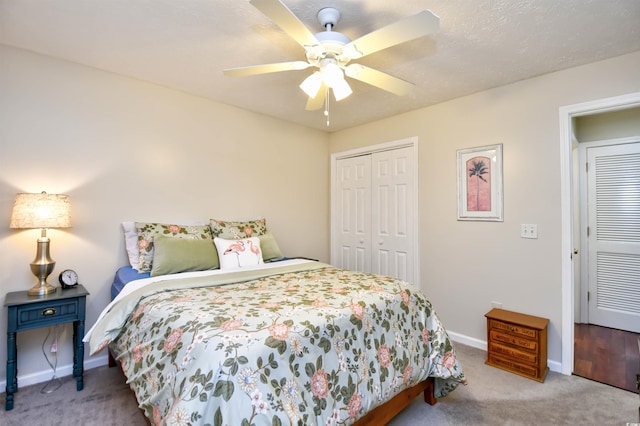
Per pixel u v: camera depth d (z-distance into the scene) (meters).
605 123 3.37
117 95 2.55
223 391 1.05
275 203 3.64
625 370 2.41
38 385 2.17
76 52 2.21
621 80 2.17
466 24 1.81
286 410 1.12
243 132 3.34
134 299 1.79
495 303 2.74
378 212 3.70
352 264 3.97
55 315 2.03
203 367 1.11
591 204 3.46
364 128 3.84
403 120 3.43
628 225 3.26
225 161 3.20
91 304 2.44
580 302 3.52
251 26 1.88
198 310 1.48
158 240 2.37
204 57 2.26
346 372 1.42
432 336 1.98
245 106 3.26
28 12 1.76
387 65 2.33
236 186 3.29
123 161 2.59
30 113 2.21
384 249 3.62
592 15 1.73
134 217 2.64
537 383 2.22
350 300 1.68
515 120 2.63
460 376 1.91
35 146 2.22
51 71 2.28
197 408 1.02
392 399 1.71
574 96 2.35
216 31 1.93
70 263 2.36
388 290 1.90
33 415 1.84
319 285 2.00
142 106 2.68
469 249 2.91
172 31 1.94
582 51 2.12
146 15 1.78
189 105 2.94
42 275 2.10
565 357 2.37
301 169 3.92
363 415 1.46
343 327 1.49
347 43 1.66
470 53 2.15
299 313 1.46
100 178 2.48
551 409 1.91
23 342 2.18
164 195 2.80
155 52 2.20
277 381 1.16
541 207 2.50
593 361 2.57
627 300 3.27
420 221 3.27
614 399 2.02
